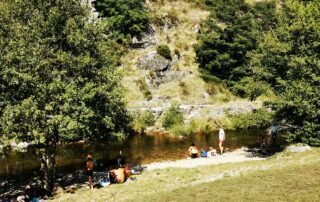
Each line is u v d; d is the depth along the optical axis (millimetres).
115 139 30641
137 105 55906
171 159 38188
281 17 36750
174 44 68188
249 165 29906
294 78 33406
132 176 30828
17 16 27641
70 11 28453
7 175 34438
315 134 32812
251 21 70188
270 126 46000
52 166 28422
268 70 34812
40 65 25500
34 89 25359
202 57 65750
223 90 63594
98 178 31953
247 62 62656
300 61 32000
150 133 50312
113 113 28844
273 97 34031
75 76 27594
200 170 30297
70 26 27266
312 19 33062
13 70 24578
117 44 63438
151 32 67250
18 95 26188
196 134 49875
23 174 34594
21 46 25812
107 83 28531
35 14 27234
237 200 19312
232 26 64750
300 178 21734
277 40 35000
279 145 40438
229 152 40000
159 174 30594
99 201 24797
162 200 21141
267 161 30922
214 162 35094
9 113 24516
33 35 26781
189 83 62469
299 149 32094
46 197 27125
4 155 27094
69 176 33031
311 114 32281
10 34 26734
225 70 65062
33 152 39531
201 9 75938
